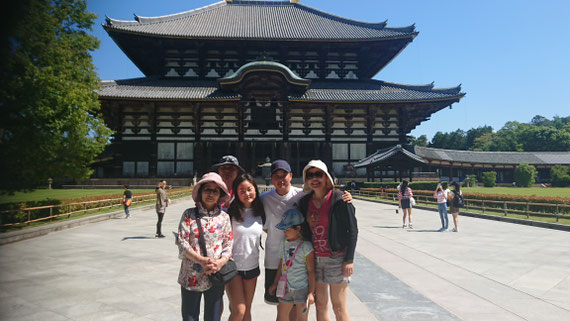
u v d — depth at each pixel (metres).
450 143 132.25
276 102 43.88
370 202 27.25
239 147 42.84
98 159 40.31
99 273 6.93
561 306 5.02
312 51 48.81
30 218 13.21
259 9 59.00
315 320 4.67
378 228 13.19
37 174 13.68
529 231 12.39
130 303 5.25
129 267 7.42
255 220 3.85
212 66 47.38
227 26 50.97
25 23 11.05
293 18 55.81
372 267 7.27
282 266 3.70
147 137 41.28
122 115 40.84
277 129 44.25
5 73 11.16
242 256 3.73
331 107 43.56
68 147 14.28
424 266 7.38
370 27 51.25
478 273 6.82
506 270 7.05
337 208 3.62
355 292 5.65
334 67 49.56
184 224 3.51
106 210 18.77
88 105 15.15
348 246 3.57
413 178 41.47
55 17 13.77
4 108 11.92
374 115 44.00
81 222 13.86
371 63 52.41
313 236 3.71
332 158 44.16
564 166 54.50
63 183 38.00
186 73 46.75
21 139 12.44
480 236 11.30
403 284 6.08
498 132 119.25
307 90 44.84
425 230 12.72
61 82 13.22
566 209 15.20
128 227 13.50
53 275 6.78
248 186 3.78
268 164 36.06
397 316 4.66
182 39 44.88
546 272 6.89
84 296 5.55
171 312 4.91
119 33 42.22
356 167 38.50
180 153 41.66
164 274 6.88
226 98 39.91
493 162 57.28
